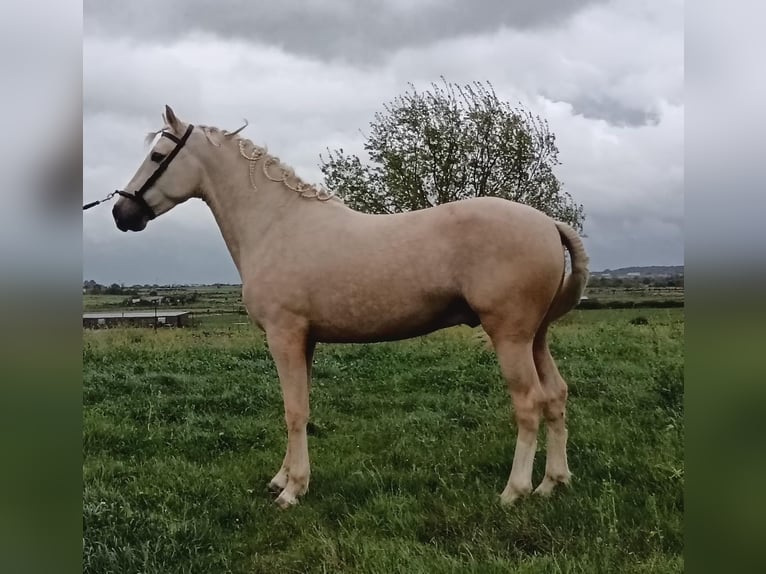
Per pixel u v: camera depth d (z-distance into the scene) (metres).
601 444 3.89
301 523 3.04
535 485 3.46
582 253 3.24
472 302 3.15
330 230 3.40
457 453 4.02
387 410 5.62
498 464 3.71
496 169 12.98
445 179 12.84
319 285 3.34
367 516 3.07
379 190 12.94
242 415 5.57
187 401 5.91
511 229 3.08
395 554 2.62
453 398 5.87
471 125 12.91
